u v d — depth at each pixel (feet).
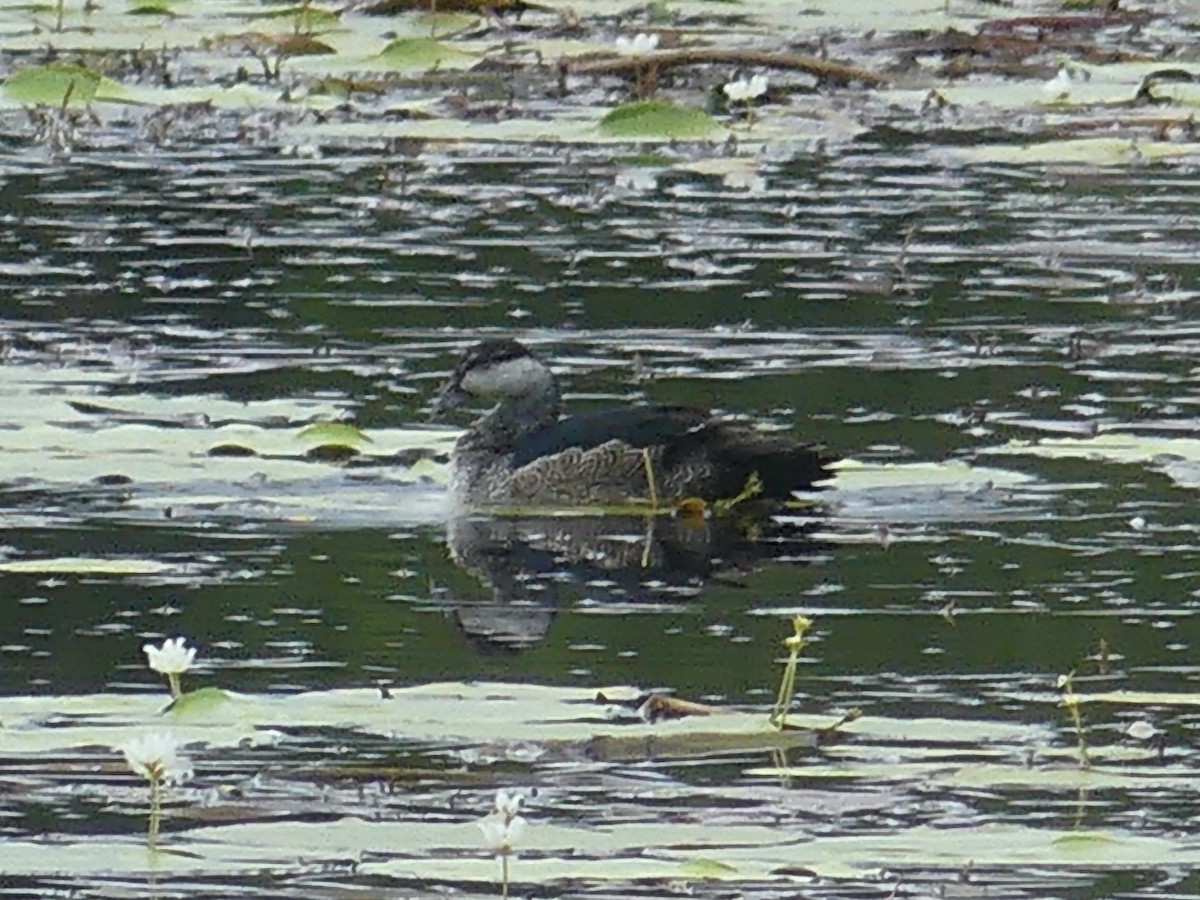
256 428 56.08
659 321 65.21
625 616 45.44
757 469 53.21
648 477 52.95
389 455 54.85
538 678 41.70
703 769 37.70
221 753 38.29
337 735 39.01
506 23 101.76
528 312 65.92
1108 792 37.09
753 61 92.17
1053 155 83.92
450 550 49.55
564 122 87.76
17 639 43.60
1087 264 70.90
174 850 34.81
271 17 103.71
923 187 80.02
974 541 49.78
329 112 88.99
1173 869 34.40
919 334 64.03
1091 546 49.24
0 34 100.17
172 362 61.16
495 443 53.72
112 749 38.42
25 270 69.62
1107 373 60.70
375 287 68.33
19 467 53.21
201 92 90.74
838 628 44.62
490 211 76.74
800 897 33.45
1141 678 41.91
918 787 37.19
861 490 53.01
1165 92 91.61
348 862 34.37
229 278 69.10
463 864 34.24
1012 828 35.70
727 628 44.62
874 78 93.04
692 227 74.79
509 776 37.37
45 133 86.48
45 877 33.99
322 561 48.47
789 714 39.83
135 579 47.03
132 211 76.33
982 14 105.60
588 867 34.22
